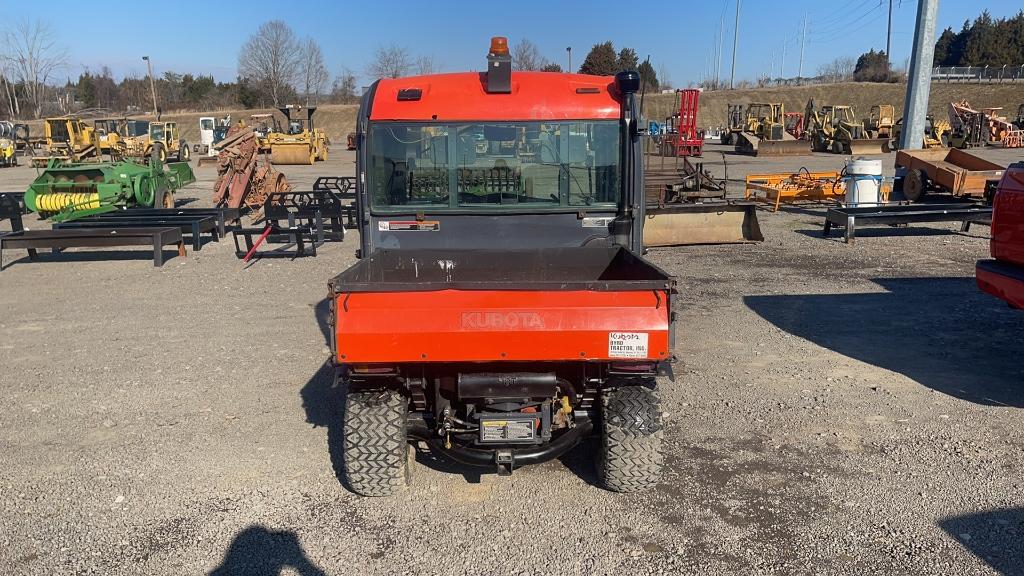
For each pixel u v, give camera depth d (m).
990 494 4.41
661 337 3.85
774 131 38.12
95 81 95.31
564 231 5.71
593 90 5.66
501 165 5.62
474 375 4.05
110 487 4.63
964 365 6.72
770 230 14.65
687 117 26.70
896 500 4.36
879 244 12.96
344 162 37.88
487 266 5.57
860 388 6.18
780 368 6.69
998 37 96.38
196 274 11.20
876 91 75.81
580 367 4.18
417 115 5.54
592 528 4.11
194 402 6.00
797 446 5.11
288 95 79.94
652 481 4.33
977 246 12.58
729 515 4.23
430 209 5.64
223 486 4.62
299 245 12.51
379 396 4.23
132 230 12.05
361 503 4.40
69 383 6.50
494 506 4.35
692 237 13.21
